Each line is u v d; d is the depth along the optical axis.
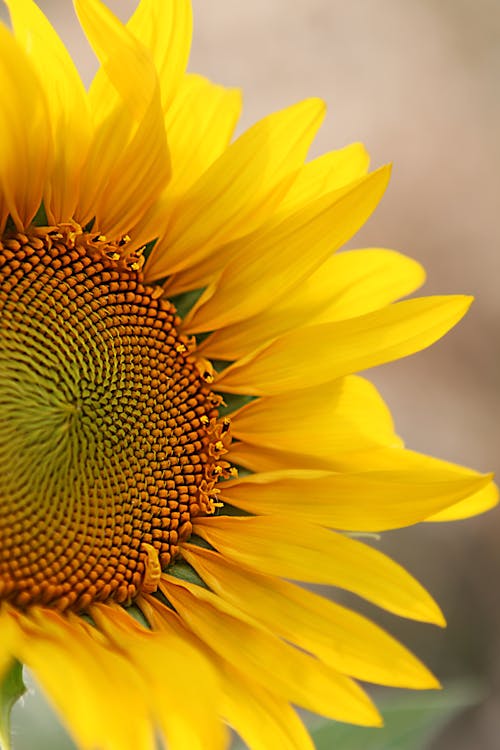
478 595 1.02
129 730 0.49
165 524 0.56
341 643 0.55
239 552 0.56
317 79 1.18
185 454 0.57
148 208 0.57
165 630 0.55
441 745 0.98
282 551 0.56
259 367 0.58
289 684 0.54
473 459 1.08
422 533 1.03
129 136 0.55
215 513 0.57
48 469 0.54
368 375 1.09
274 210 0.57
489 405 1.10
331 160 0.58
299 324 0.58
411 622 1.00
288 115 0.57
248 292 0.58
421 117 1.19
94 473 0.55
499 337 1.13
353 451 0.58
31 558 0.54
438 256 1.16
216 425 0.57
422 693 0.90
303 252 0.57
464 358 1.11
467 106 1.20
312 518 0.56
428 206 1.17
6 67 0.52
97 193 0.56
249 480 0.57
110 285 0.57
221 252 0.58
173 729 0.51
